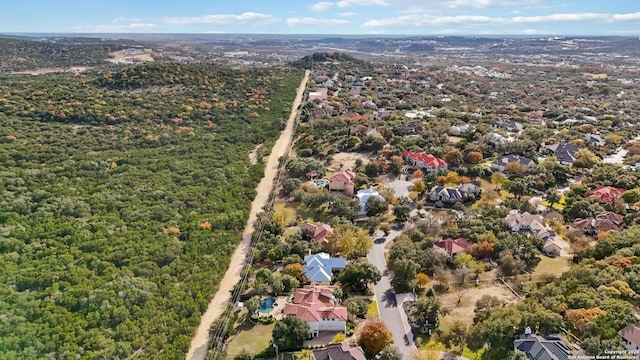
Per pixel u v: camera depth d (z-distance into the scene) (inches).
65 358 2844.5
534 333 2869.1
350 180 5610.2
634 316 2785.4
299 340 3029.0
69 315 3181.6
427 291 3619.6
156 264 3941.9
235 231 4672.7
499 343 2856.8
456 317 3275.1
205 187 5536.4
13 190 4874.5
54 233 4207.7
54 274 3599.9
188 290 3619.6
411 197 5290.4
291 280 3668.8
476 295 3543.3
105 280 3617.1
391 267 3973.9
